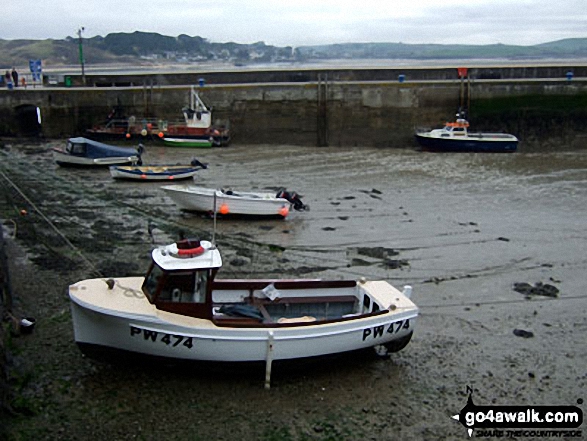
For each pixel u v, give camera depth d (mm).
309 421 9188
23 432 8539
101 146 28812
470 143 35281
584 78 39062
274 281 11430
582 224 20859
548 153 36031
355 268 16141
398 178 27969
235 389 9914
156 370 10320
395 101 37344
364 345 10484
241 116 37656
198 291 9820
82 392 9602
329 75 42812
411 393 10055
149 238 17938
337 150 36219
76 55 175125
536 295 14594
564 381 10625
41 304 12695
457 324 12844
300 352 10023
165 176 25906
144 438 8609
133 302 9789
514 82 37469
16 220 19203
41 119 37062
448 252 17641
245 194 20984
